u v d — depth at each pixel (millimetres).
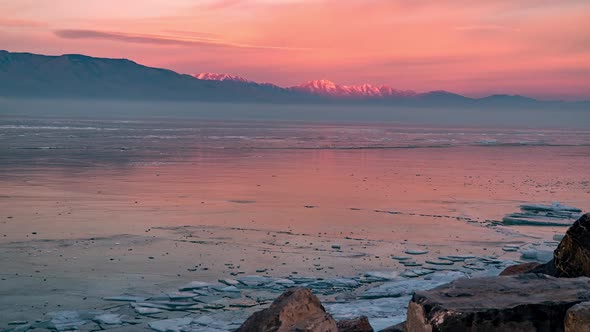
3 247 31203
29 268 27531
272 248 32938
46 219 38781
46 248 31312
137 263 29031
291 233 36875
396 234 37625
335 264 29953
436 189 59594
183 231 36531
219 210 44094
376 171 76562
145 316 21719
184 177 64312
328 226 39312
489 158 103688
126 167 73188
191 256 30672
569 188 63344
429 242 35688
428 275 27453
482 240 36656
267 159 90625
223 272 27984
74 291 24516
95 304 23062
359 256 31688
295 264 29750
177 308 22609
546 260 31266
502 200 53156
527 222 42094
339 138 165250
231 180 62906
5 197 47000
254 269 28656
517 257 32500
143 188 54594
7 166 70125
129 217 40312
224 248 32594
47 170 67188
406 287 24906
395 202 50344
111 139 130125
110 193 50781
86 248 31609
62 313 21734
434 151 119500
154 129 192125
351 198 52062
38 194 49062
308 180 64688
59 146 104625
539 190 61000
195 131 186875
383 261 30781
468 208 48250
